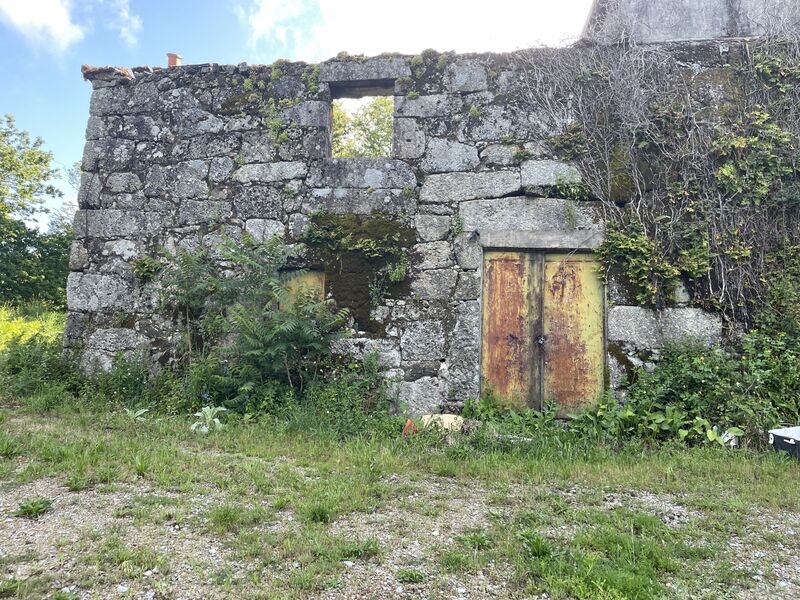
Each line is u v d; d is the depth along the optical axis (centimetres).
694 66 604
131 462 402
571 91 614
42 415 564
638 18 709
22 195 2220
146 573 256
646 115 598
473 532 310
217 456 438
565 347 589
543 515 337
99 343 683
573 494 382
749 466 434
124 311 683
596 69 613
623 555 280
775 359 529
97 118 717
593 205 595
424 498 367
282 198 659
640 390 548
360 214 639
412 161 635
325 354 616
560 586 252
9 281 1744
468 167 622
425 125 637
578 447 493
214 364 615
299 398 596
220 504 338
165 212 688
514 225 602
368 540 291
